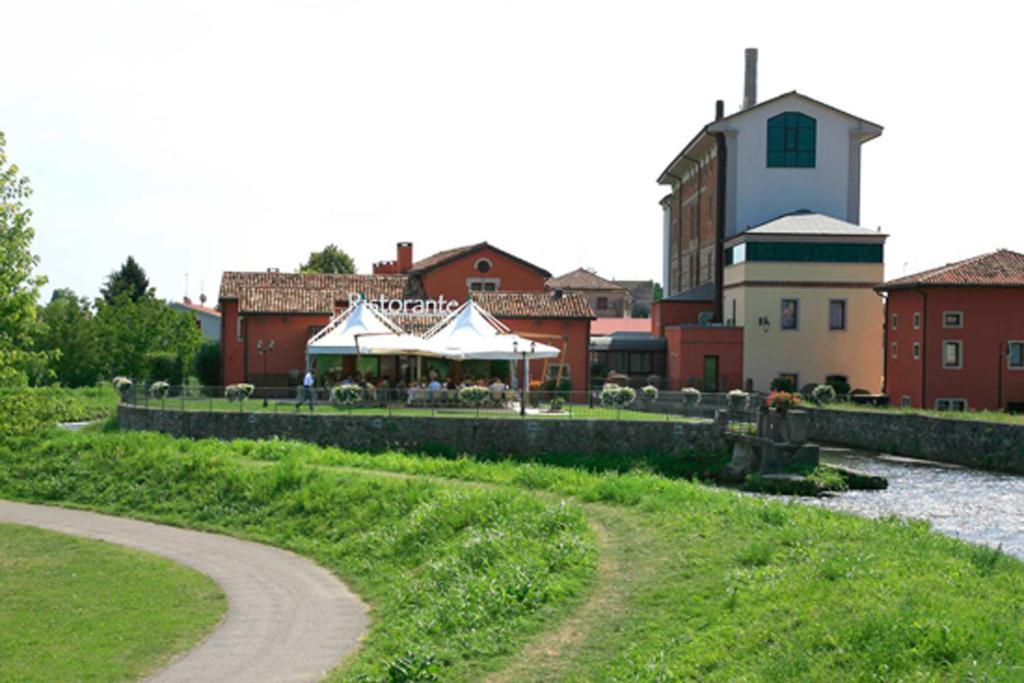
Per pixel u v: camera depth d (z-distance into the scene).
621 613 15.30
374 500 25.22
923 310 53.56
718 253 68.25
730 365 62.19
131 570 21.45
